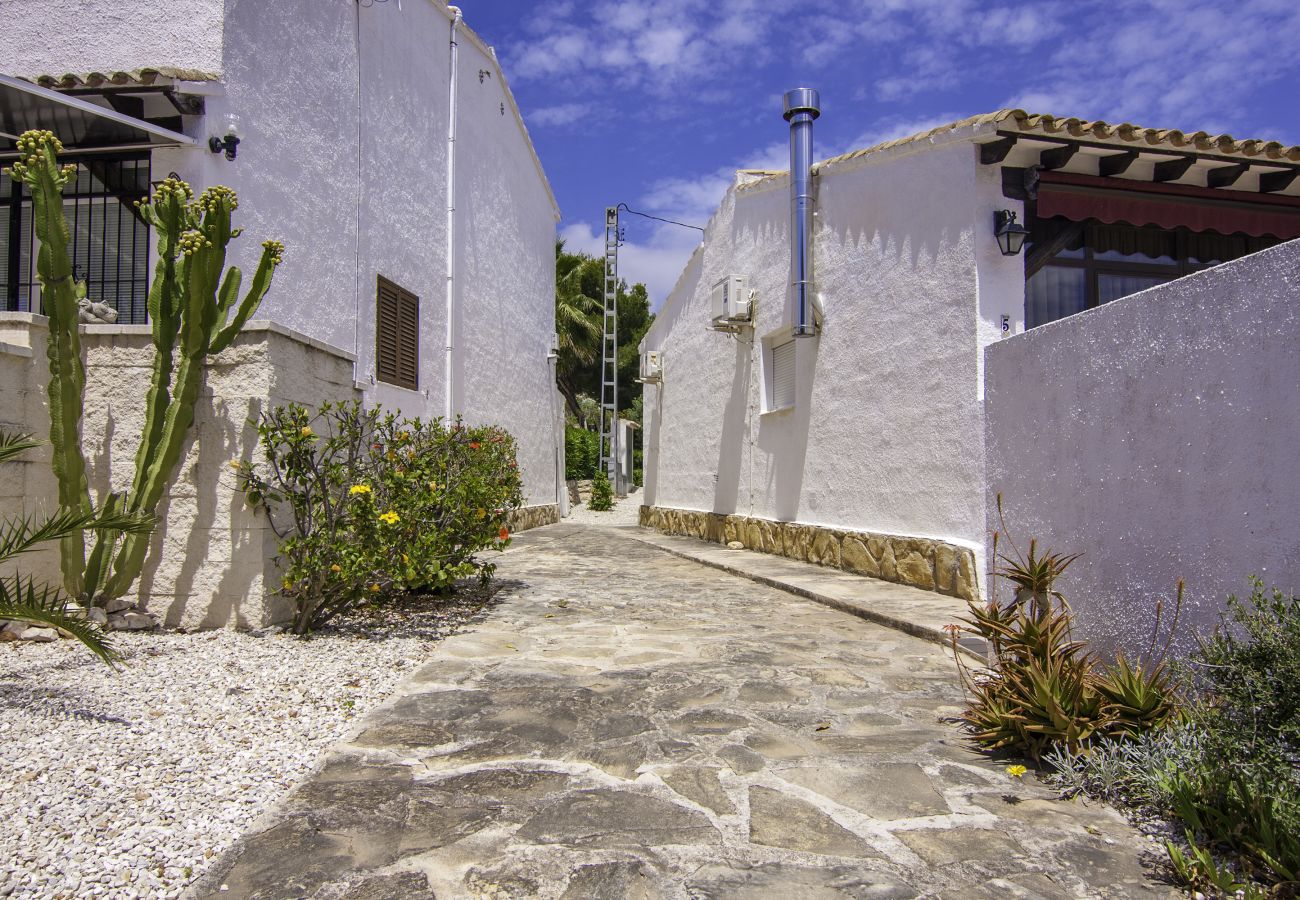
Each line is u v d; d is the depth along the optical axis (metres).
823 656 5.73
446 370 13.08
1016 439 5.20
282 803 3.17
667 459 17.42
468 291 14.24
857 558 9.49
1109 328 4.39
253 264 8.20
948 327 8.00
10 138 7.55
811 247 10.35
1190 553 3.83
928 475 8.34
